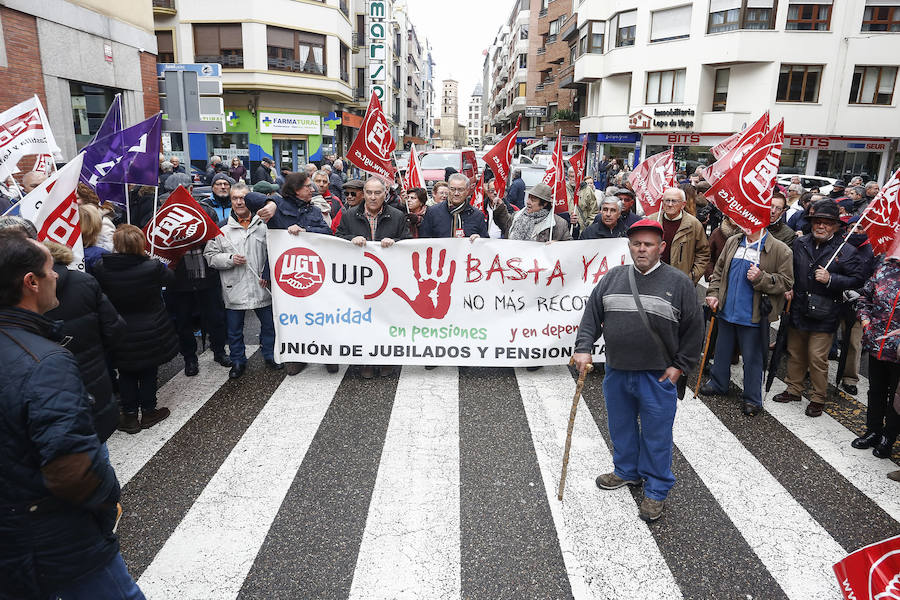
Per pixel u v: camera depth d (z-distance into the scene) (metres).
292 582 2.96
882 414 4.38
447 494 3.73
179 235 5.19
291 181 5.79
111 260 4.24
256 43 26.98
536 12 51.88
